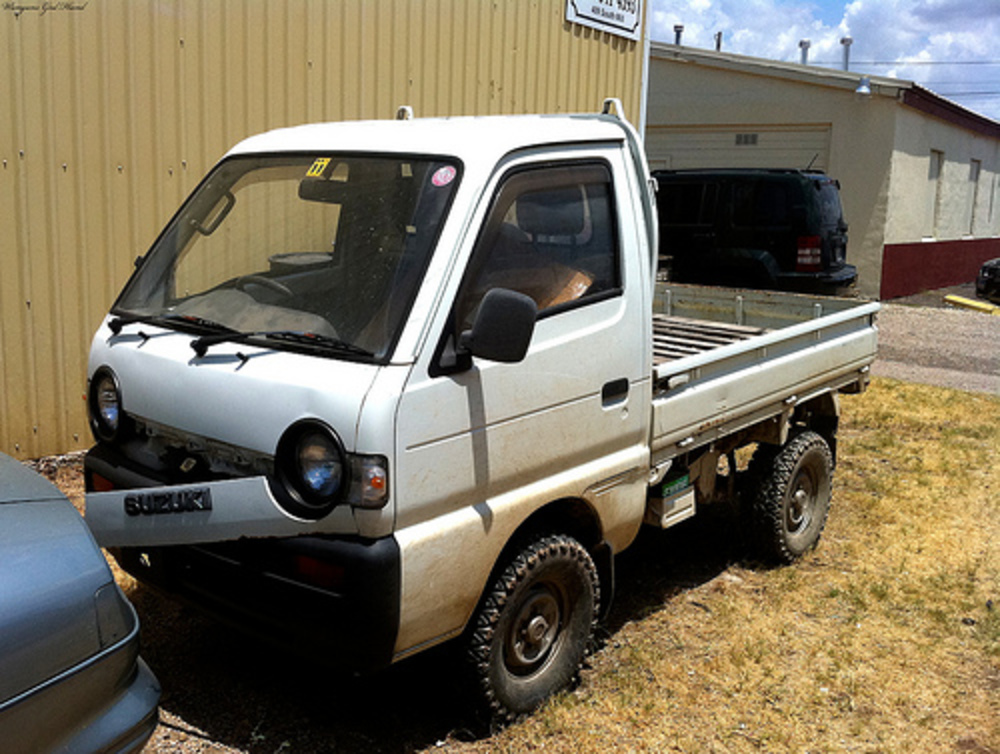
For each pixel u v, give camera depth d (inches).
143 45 245.0
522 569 134.4
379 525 113.7
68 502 105.3
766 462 206.8
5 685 85.8
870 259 704.4
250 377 121.3
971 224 944.3
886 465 297.7
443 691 145.6
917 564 219.1
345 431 112.6
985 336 567.5
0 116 225.9
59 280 241.3
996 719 155.2
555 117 159.3
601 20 370.9
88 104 238.8
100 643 93.9
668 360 197.3
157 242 157.3
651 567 210.5
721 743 143.1
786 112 711.7
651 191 159.6
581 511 149.6
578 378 141.4
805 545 218.1
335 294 128.5
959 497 267.1
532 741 137.9
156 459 134.6
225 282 142.3
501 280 132.1
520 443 132.3
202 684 147.9
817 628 183.9
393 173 135.3
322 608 115.0
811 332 207.6
